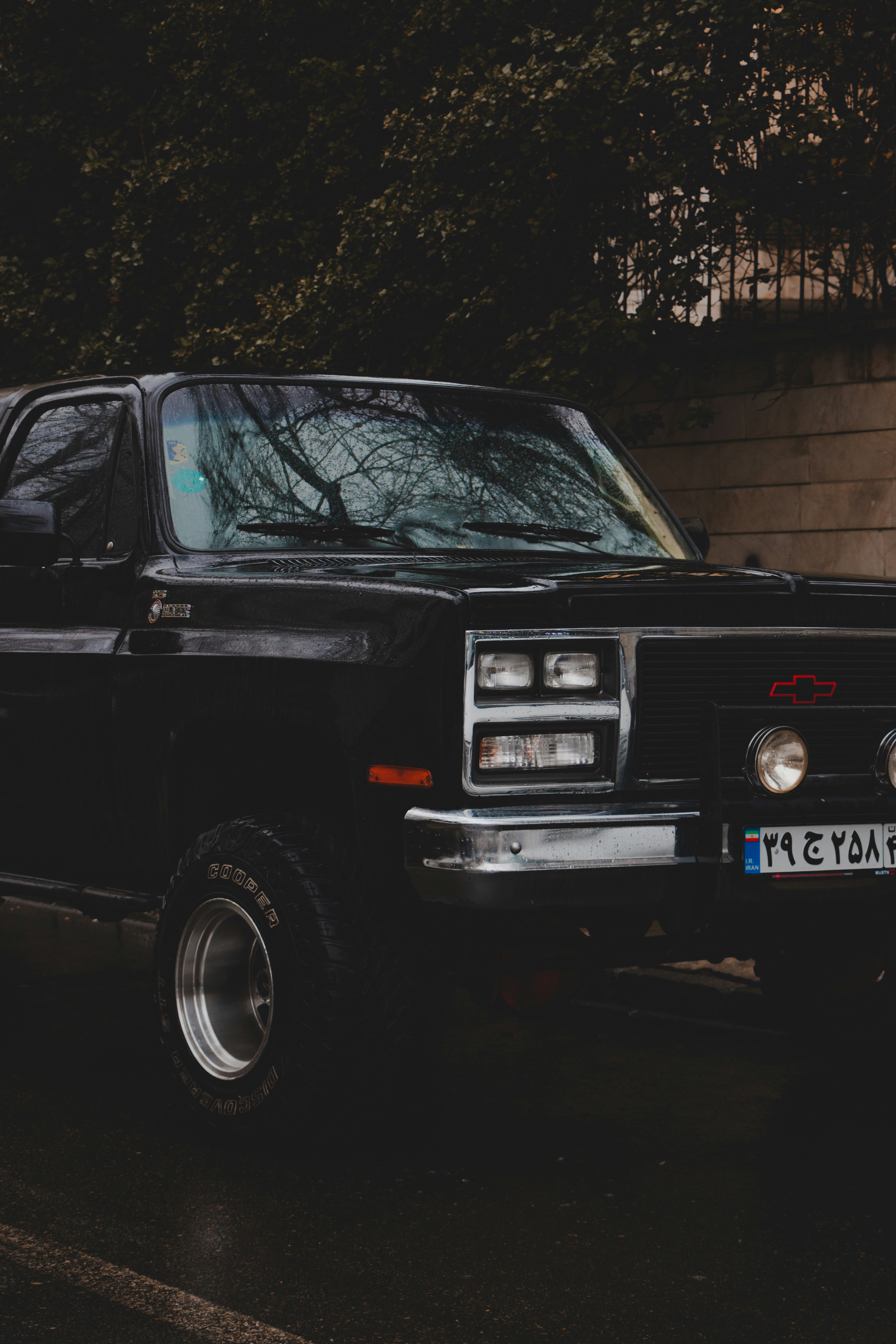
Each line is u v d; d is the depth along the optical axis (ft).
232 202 37.32
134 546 18.10
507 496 19.43
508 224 31.83
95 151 38.24
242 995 16.65
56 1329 11.82
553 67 30.68
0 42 39.96
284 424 18.90
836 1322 11.98
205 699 16.55
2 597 19.76
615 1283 12.70
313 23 36.37
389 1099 15.66
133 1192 14.79
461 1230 13.85
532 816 14.38
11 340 41.32
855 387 33.32
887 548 32.99
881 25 31.48
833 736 15.84
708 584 15.48
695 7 29.99
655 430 36.17
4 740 19.42
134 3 38.45
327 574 16.12
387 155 32.65
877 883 15.61
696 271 32.89
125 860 18.31
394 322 33.96
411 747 14.57
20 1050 20.16
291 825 16.24
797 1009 20.06
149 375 18.99
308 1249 13.39
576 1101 18.04
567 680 14.76
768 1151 16.20
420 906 15.24
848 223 33.99
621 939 15.97
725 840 14.93
